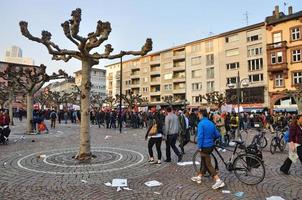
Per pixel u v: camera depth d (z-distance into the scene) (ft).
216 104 148.05
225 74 180.55
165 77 225.56
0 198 19.22
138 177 25.03
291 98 143.64
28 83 67.10
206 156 22.18
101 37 32.35
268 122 87.56
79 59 34.73
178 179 24.34
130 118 95.04
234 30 174.91
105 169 28.04
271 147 40.14
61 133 68.69
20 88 97.86
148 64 240.53
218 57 185.06
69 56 37.55
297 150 26.05
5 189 21.27
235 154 25.25
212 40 189.78
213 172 21.79
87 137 33.30
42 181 23.53
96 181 23.65
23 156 35.14
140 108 151.33
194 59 202.28
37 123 69.41
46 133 68.23
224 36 181.78
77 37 31.50
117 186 22.07
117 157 34.50
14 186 22.07
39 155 35.63
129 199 19.11
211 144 22.45
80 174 25.96
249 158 23.38
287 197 19.65
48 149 41.32
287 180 24.34
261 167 23.06
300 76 141.28
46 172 26.66
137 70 255.29
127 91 254.27
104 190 21.17
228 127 46.16
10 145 45.88
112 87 301.43
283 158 35.65
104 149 41.39
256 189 21.57
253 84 163.73
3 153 37.52
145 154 37.09
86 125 33.32
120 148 42.63
